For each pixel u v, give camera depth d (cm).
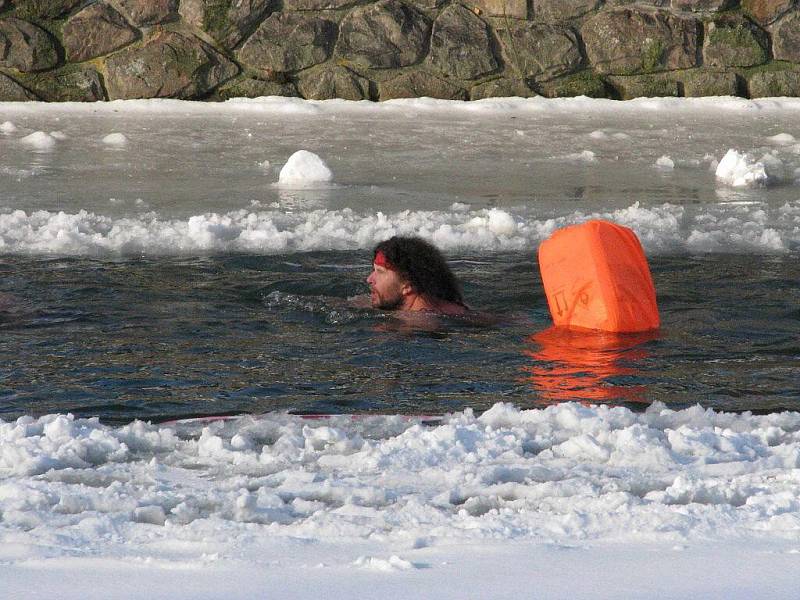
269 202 3234
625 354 1803
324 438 1260
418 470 1120
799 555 709
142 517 959
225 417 1418
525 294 2248
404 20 6119
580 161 4166
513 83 6238
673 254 2586
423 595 609
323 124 5181
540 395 1595
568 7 6247
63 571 697
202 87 6009
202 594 626
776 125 5350
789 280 2327
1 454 1180
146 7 5925
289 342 1870
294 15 6053
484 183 3638
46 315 2006
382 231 2786
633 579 638
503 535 840
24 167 3778
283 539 834
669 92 6359
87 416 1478
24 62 5831
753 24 6384
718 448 1208
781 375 1689
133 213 3019
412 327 1975
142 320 1988
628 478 1077
